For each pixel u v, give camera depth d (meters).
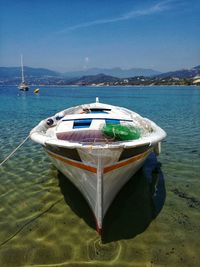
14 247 5.09
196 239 5.26
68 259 4.79
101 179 5.22
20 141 11.95
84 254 4.89
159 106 29.59
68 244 5.17
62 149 5.65
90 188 5.58
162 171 8.60
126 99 42.97
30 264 4.70
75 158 5.52
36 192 7.17
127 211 6.28
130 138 6.25
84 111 10.19
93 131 6.57
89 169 5.33
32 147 11.00
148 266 4.60
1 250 5.01
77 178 5.91
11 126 15.73
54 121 8.56
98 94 63.12
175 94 59.47
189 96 50.50
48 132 7.63
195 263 4.66
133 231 5.54
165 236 5.36
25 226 5.71
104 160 5.10
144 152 6.31
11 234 5.46
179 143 11.79
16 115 21.03
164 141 12.16
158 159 9.69
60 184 7.64
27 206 6.48
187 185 7.59
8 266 4.66
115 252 4.93
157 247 5.05
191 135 13.35
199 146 11.23
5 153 10.21
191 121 17.94
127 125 6.98
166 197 6.93
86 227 5.69
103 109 10.44
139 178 8.10
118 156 5.28
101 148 4.95
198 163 9.23
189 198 6.86
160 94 60.06
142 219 5.95
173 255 4.84
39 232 5.52
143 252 4.93
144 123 8.49
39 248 5.06
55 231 5.55
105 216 6.00
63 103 34.53
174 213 6.18
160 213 6.18
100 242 5.21
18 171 8.52
